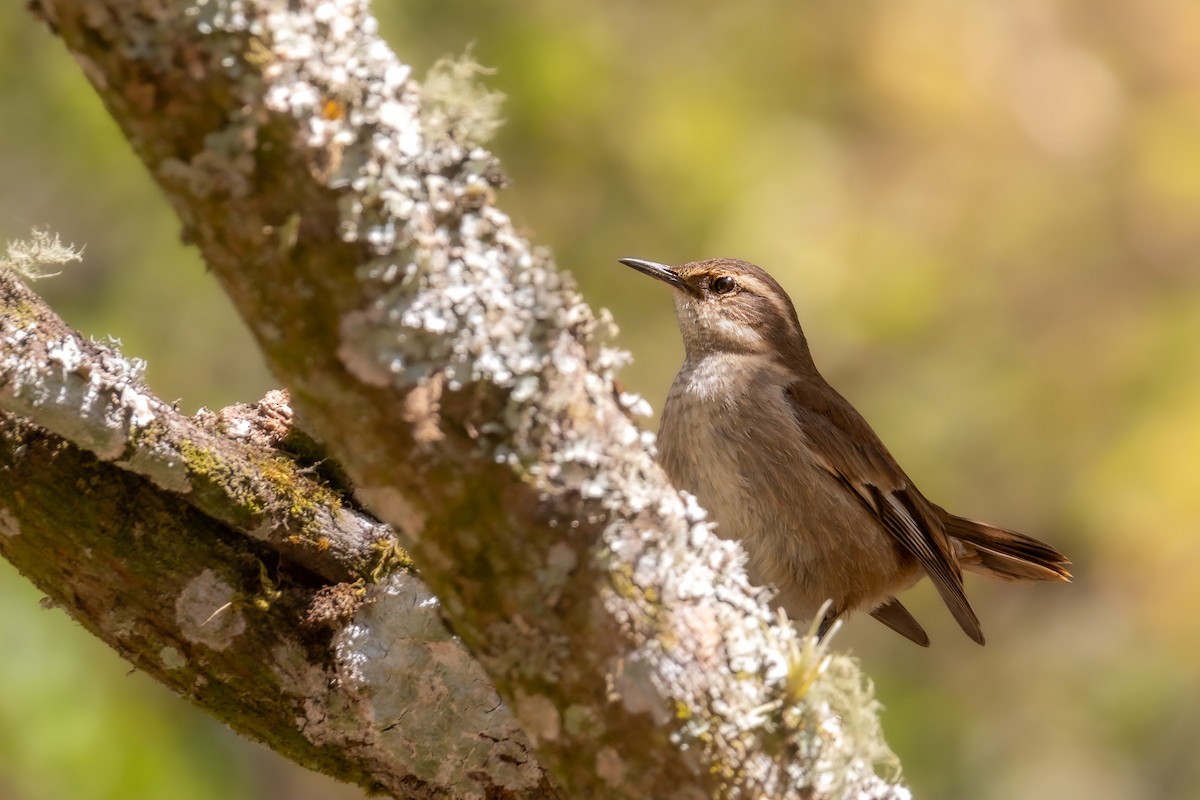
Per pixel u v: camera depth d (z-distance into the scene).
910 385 18.38
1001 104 20.11
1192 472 17.75
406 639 6.17
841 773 5.08
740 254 17.20
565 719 4.79
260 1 4.17
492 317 4.53
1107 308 19.58
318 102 4.25
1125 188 20.20
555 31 16.88
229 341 15.73
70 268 15.59
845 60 19.45
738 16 18.78
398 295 4.41
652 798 4.82
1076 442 18.70
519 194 16.80
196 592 6.12
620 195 17.02
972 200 19.56
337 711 6.22
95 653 12.20
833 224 18.16
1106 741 16.98
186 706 12.42
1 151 15.52
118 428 5.84
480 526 4.59
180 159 4.23
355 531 6.30
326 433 4.62
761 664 5.01
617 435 4.79
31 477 5.91
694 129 17.41
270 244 4.32
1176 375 18.78
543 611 4.68
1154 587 17.73
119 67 4.11
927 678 17.39
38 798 11.47
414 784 6.36
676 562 4.88
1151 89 20.83
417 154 4.50
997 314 19.16
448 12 16.59
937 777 16.20
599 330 4.85
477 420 4.51
